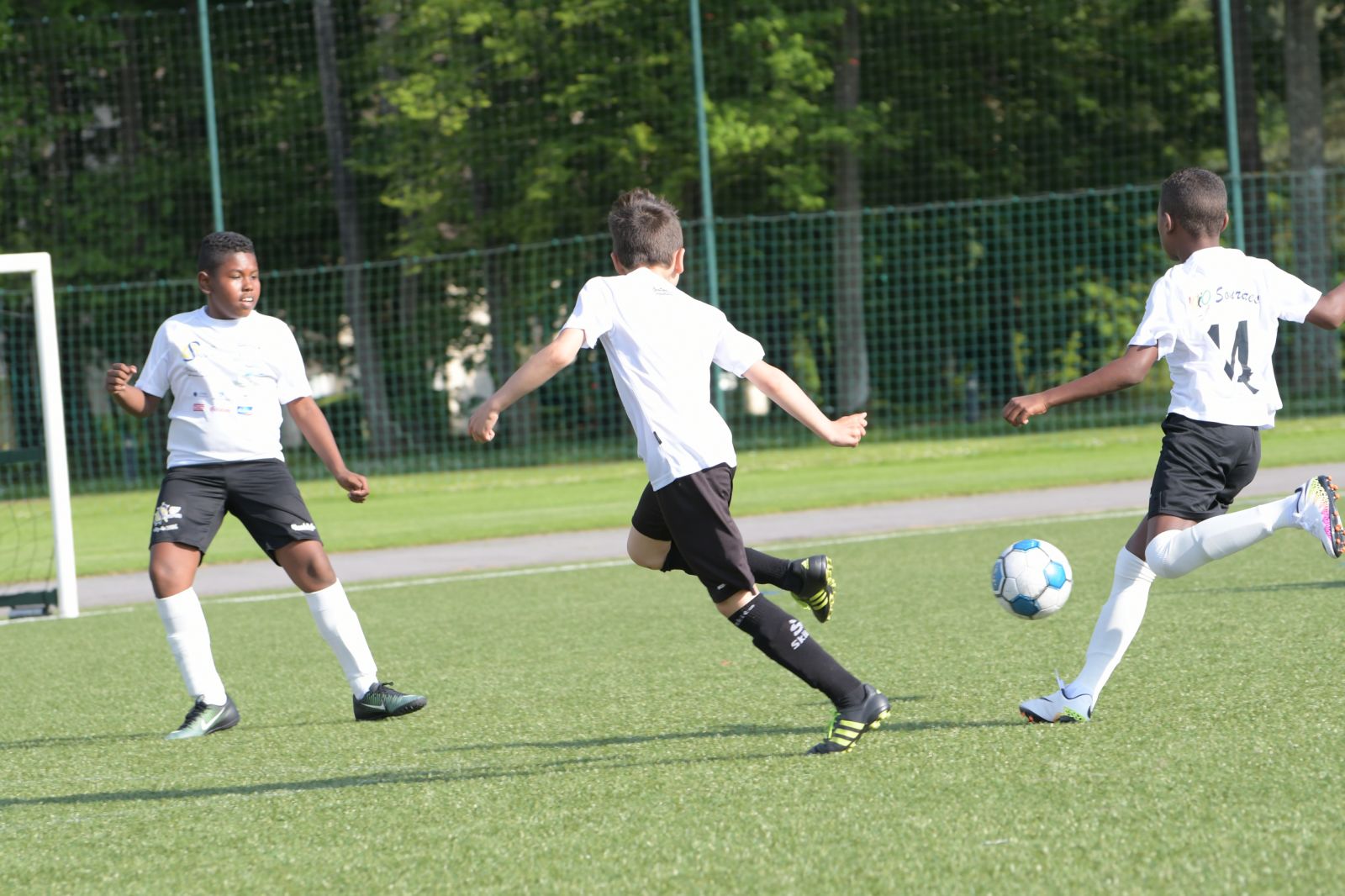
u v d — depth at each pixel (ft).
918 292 276.21
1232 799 34.58
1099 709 46.11
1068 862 30.68
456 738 48.70
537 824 36.45
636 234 43.34
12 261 88.74
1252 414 43.65
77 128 257.75
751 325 263.70
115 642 78.64
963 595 76.79
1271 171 272.10
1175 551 42.47
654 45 246.06
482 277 266.77
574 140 248.32
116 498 207.82
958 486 144.25
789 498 142.61
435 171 253.85
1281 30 262.47
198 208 275.18
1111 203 259.60
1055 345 269.44
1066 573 51.78
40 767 47.70
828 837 33.45
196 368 53.67
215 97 266.16
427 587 96.63
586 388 249.75
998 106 272.72
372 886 32.32
